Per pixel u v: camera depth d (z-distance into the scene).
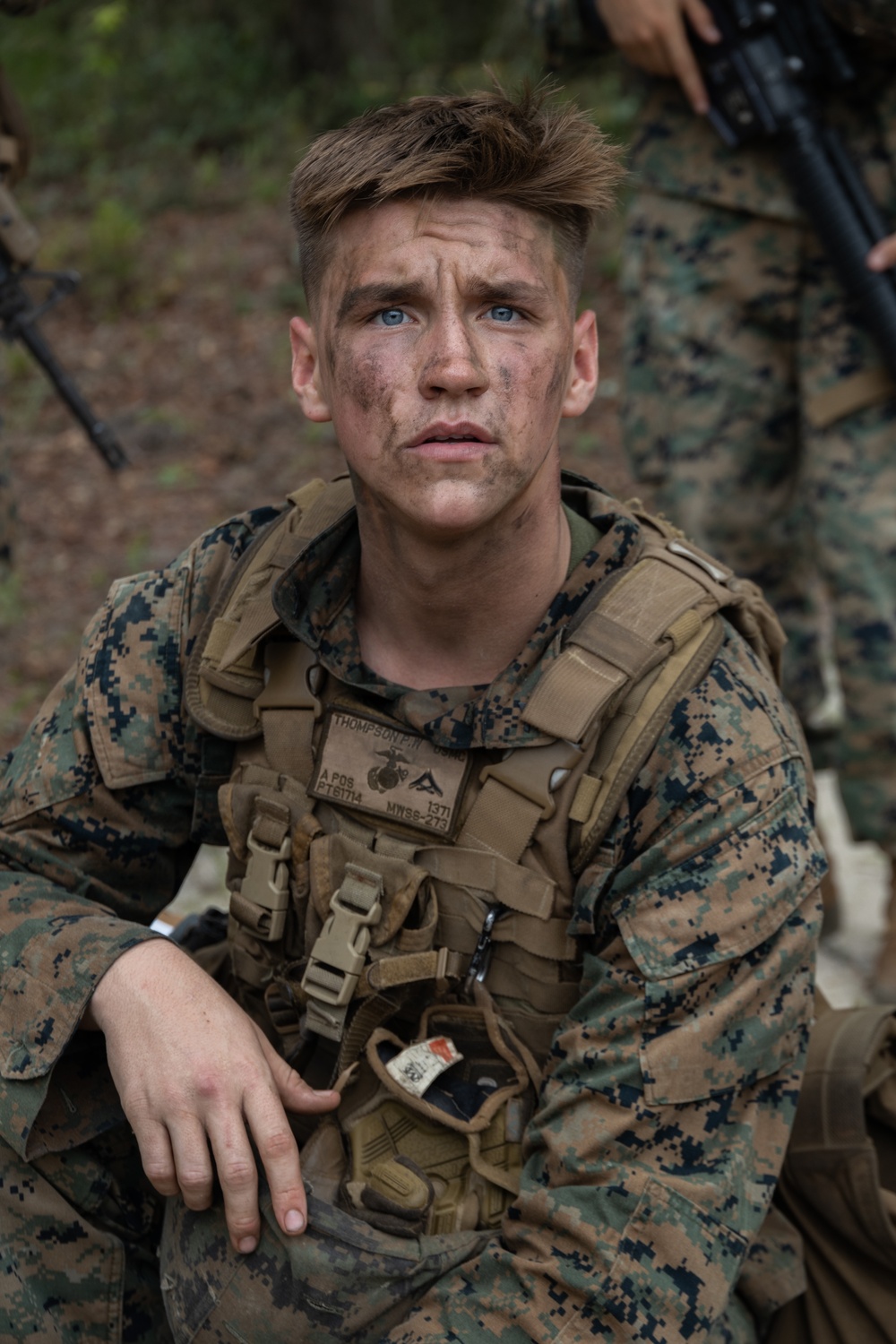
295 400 5.79
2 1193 1.37
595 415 5.45
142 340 6.41
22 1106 1.35
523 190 1.26
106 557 4.71
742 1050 1.27
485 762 1.35
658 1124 1.25
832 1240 1.49
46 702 1.56
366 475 1.29
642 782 1.30
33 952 1.39
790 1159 1.47
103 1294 1.39
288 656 1.42
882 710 2.46
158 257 7.14
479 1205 1.36
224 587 1.48
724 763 1.29
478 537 1.30
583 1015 1.32
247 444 5.49
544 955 1.33
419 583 1.34
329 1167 1.35
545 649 1.36
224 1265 1.30
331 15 9.16
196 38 9.38
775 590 2.76
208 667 1.44
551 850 1.31
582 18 2.70
